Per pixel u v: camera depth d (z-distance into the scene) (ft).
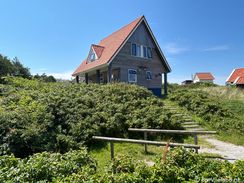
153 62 87.97
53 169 17.03
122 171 17.10
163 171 15.21
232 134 41.93
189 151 18.57
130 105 45.75
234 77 183.42
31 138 27.94
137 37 83.25
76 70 106.52
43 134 29.66
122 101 47.47
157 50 88.84
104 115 38.91
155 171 15.33
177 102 60.90
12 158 18.45
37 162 17.24
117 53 75.87
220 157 28.50
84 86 56.49
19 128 28.89
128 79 79.77
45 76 106.42
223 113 50.75
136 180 14.82
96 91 52.39
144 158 28.19
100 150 30.71
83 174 15.69
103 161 27.17
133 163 17.84
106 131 36.19
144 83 84.43
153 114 41.39
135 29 81.71
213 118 48.83
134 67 81.71
